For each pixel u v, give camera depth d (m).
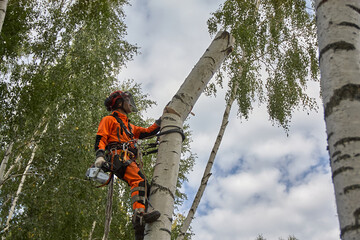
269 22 7.46
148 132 3.90
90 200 9.85
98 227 11.62
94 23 9.51
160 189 3.22
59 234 10.09
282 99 7.77
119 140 3.64
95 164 3.44
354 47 2.28
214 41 4.06
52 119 9.04
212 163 6.50
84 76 9.73
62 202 9.07
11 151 9.26
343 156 1.96
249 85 7.09
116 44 10.77
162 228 3.06
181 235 6.06
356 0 2.45
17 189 10.05
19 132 8.40
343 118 2.05
